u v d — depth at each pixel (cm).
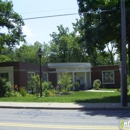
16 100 2039
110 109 1592
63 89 3353
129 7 1862
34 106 1695
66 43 6756
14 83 3131
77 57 6588
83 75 4712
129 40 2030
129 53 2106
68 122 1095
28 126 995
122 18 1667
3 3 2703
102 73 4656
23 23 2864
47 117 1264
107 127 958
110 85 4591
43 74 4025
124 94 1655
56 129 925
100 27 1898
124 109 1586
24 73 3256
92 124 1036
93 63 6725
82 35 2172
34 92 3047
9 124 1049
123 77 1667
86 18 2089
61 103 1828
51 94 2802
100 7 1977
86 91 3731
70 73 4453
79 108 1614
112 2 1756
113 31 1917
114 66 4569
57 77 4306
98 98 2122
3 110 1591
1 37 2744
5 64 3189
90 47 2105
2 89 2506
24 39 2920
